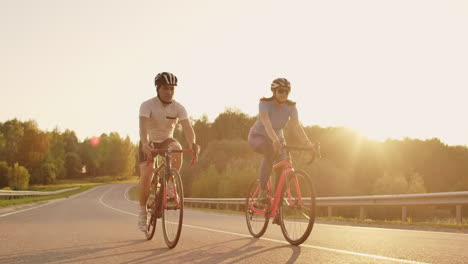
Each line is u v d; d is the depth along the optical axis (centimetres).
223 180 3950
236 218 1088
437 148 6178
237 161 4472
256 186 575
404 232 670
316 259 369
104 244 485
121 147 14938
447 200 1015
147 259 378
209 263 354
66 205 2206
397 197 1143
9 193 2778
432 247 450
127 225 783
